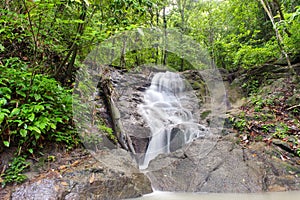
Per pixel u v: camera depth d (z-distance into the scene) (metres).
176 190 2.45
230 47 6.16
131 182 2.30
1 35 2.77
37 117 2.35
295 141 3.04
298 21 3.89
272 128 3.47
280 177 2.45
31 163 2.24
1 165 2.12
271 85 4.80
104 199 2.04
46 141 2.53
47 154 2.41
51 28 3.01
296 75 4.51
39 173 2.16
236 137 3.30
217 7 7.35
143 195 2.31
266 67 5.28
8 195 1.86
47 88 2.58
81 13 2.93
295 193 2.23
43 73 3.14
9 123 2.25
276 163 2.64
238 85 5.39
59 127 2.71
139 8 2.74
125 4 2.73
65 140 2.58
